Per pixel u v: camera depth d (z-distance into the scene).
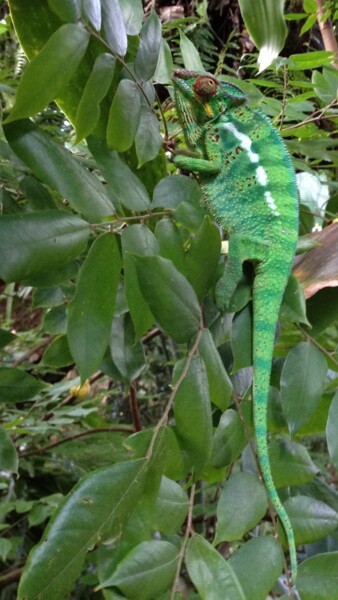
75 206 0.82
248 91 1.49
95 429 1.96
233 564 0.78
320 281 1.12
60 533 0.66
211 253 0.93
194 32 2.69
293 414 0.94
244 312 1.12
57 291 1.26
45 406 1.98
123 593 0.70
